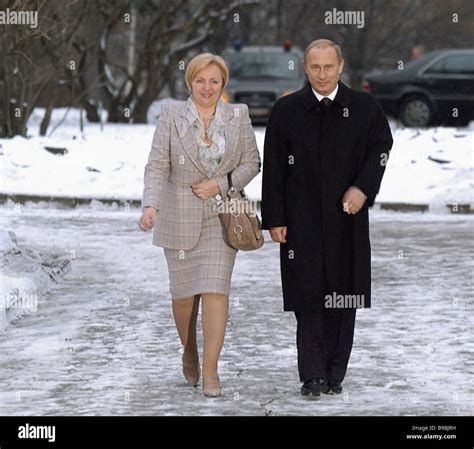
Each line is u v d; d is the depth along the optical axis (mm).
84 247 29672
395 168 40938
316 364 16359
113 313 22328
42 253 27406
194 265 16578
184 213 16438
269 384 17344
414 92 60594
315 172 16203
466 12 96250
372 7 87125
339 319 16516
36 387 17266
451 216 36688
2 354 19312
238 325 21312
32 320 21812
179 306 16859
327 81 16094
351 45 87938
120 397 16641
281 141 16312
